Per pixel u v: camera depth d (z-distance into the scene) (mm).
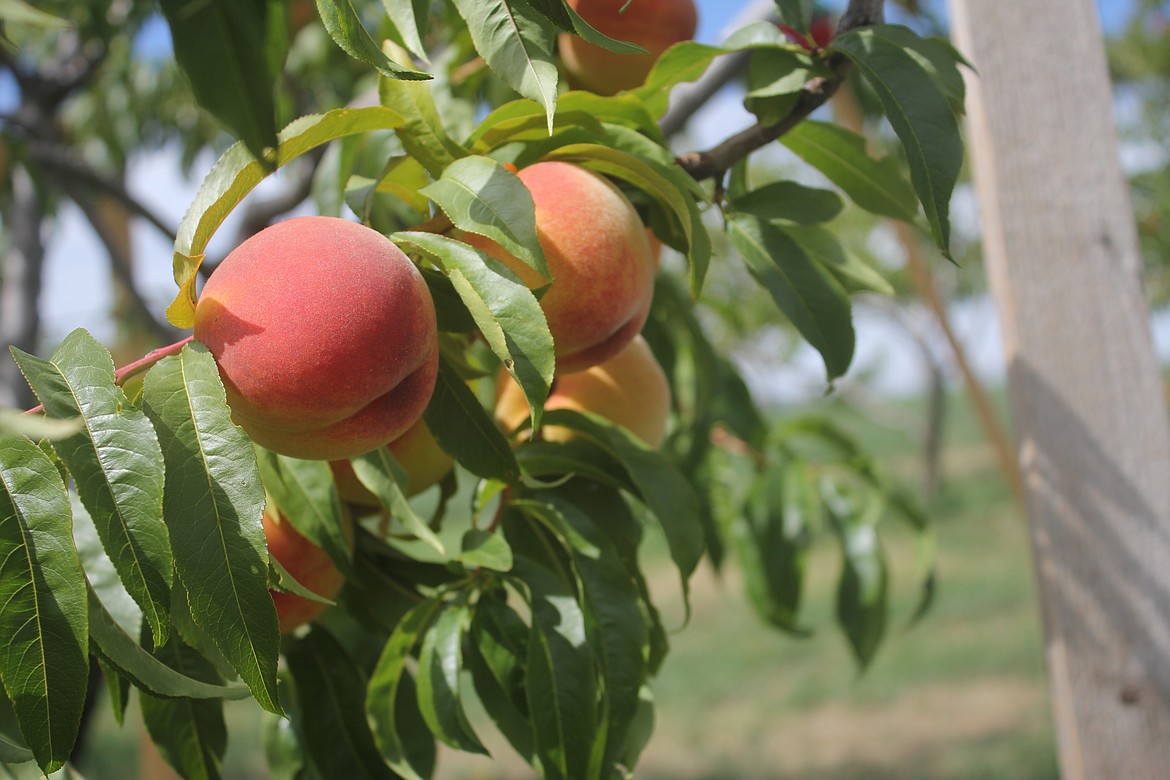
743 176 1323
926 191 1009
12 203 3047
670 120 1988
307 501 1089
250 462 754
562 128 1045
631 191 1176
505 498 1186
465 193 905
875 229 9578
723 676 8391
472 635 1135
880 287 1362
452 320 998
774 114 1145
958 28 1604
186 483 742
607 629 1067
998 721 6977
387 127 962
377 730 1117
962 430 21297
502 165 962
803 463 2076
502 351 853
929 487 13688
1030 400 1550
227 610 728
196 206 903
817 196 1260
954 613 9445
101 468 712
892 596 10148
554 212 1007
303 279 843
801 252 1241
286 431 881
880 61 1060
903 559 11594
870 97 2316
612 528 1237
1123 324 1535
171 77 3461
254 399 841
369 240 887
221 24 974
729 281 7195
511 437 1233
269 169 898
